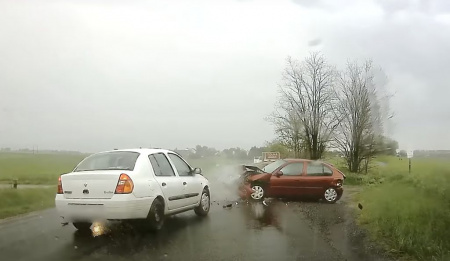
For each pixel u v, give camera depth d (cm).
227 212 1131
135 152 840
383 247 718
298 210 1200
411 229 753
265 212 1141
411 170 1681
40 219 986
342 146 3488
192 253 658
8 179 2298
